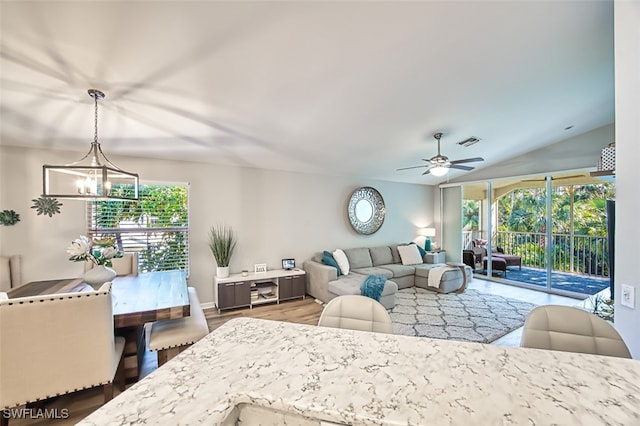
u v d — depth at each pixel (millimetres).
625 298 1368
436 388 755
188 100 2398
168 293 2369
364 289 3699
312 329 1194
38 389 1560
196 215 4016
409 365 880
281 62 2064
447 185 6367
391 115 3074
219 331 1168
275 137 3361
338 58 2090
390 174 5512
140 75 2012
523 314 3750
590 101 3309
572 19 1942
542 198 5699
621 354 1112
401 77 2404
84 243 2293
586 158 4352
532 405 681
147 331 3021
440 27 1886
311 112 2848
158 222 3830
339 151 4023
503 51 2205
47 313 1559
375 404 688
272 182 4633
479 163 5383
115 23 1570
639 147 1292
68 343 1613
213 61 1964
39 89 2104
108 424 607
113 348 1783
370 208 5664
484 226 6562
